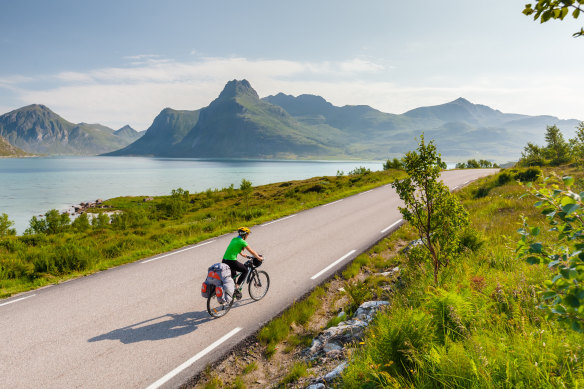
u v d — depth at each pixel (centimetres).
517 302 472
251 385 519
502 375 304
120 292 850
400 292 721
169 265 1069
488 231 1092
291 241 1348
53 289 873
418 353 359
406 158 708
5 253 1334
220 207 3441
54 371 529
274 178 13738
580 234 200
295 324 714
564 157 4134
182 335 646
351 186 3556
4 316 716
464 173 4631
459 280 615
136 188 9188
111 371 534
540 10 212
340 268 1017
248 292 848
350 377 389
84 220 2631
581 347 317
